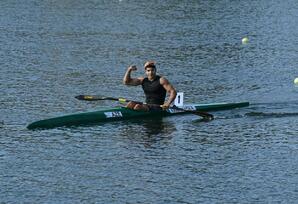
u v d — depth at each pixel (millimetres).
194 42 137125
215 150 68875
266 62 117562
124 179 60719
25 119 79250
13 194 57094
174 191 58031
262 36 146375
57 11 181750
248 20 169750
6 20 164750
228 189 58531
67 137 72625
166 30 151625
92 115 78188
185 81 101875
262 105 87625
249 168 63719
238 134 74500
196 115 82500
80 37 141250
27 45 131125
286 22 167250
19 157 66250
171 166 64062
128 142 71062
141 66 113312
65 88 95812
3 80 99875
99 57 120125
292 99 91312
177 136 73375
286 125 78250
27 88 95125
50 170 62781
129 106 80062
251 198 56625
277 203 55688
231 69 111312
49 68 109750
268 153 68062
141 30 151250
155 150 68750
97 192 57719
